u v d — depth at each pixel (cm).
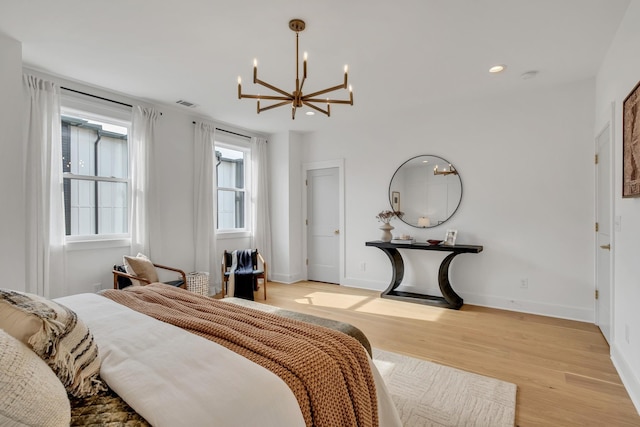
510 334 306
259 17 226
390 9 217
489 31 244
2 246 249
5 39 249
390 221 469
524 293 373
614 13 222
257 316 173
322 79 332
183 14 222
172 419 87
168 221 411
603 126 290
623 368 222
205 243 445
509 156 381
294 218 543
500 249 387
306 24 234
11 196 253
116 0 207
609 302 276
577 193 345
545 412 189
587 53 279
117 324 154
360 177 494
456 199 414
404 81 341
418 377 228
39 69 304
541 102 362
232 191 513
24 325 91
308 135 548
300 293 464
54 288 310
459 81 341
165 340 135
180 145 425
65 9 215
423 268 439
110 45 263
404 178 454
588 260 340
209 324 152
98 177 355
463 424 178
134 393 99
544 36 251
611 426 177
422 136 438
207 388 101
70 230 337
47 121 303
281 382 108
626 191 207
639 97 181
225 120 472
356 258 501
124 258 338
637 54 200
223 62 293
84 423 91
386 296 434
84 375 102
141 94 370
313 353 129
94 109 345
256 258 458
